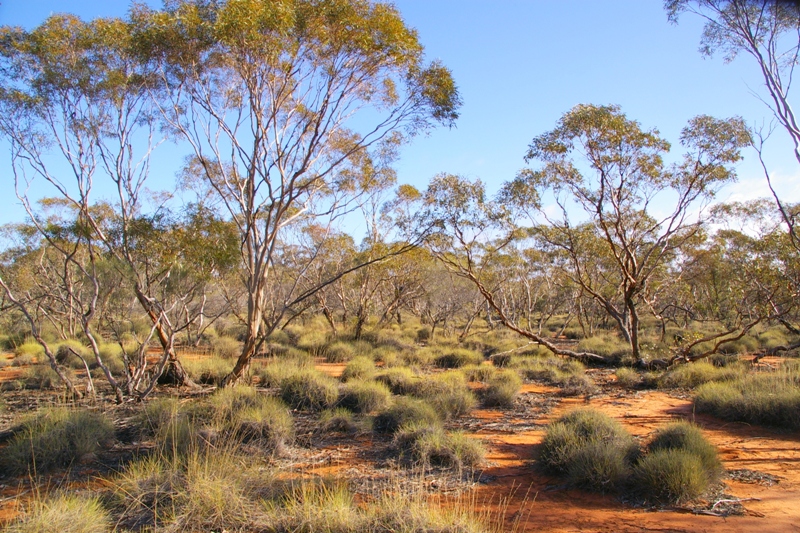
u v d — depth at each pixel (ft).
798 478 19.58
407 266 76.95
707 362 48.96
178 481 16.84
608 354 58.90
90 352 51.80
